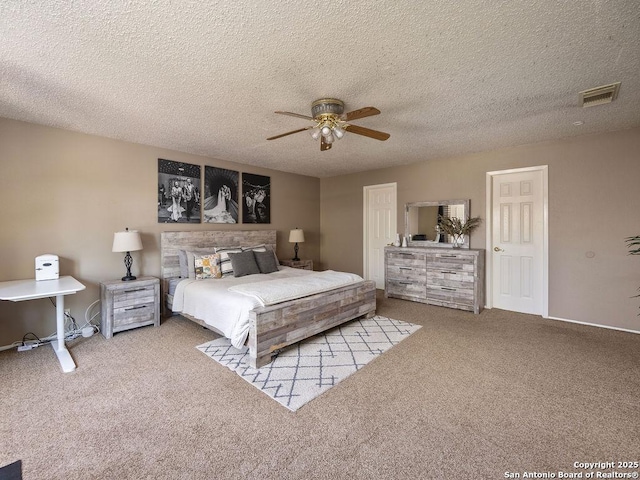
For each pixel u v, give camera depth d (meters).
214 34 1.75
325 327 3.21
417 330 3.51
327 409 2.03
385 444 1.71
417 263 4.72
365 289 3.82
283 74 2.21
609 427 1.84
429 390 2.26
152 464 1.57
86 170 3.53
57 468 1.54
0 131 2.99
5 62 2.03
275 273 4.39
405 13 1.59
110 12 1.55
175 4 1.50
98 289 3.62
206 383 2.36
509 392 2.22
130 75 2.21
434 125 3.31
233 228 5.05
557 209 3.88
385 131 3.50
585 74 2.22
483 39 1.81
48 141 3.27
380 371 2.55
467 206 4.61
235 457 1.62
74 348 3.03
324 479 1.48
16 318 3.11
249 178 5.29
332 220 6.47
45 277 3.07
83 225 3.52
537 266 4.12
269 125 3.27
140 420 1.92
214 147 4.14
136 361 2.73
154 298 3.63
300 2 1.50
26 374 2.50
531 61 2.05
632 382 2.35
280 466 1.56
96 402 2.11
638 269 3.41
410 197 5.27
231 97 2.58
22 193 3.13
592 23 1.66
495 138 3.79
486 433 1.79
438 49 1.91
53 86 2.37
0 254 3.03
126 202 3.85
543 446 1.69
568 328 3.58
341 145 4.09
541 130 3.48
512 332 3.45
